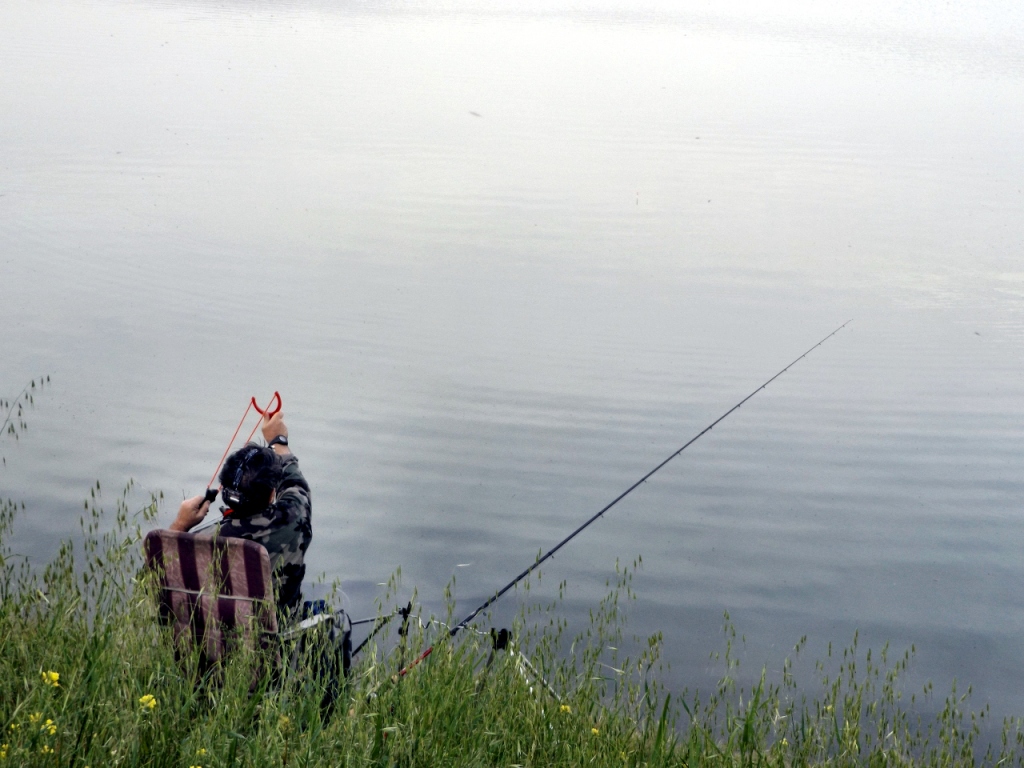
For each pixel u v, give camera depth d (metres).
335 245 13.62
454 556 6.38
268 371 9.17
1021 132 23.91
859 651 5.67
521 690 3.56
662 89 29.02
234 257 12.88
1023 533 7.08
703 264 13.48
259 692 3.02
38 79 25.50
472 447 7.89
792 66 34.72
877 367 10.11
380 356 9.72
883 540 6.94
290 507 3.46
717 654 5.40
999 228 15.59
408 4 50.16
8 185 15.98
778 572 6.41
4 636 3.16
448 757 2.96
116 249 12.95
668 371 9.73
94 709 2.70
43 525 6.15
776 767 3.44
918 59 37.34
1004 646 5.75
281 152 19.27
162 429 7.78
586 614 5.83
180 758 2.70
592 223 15.30
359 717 2.95
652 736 3.69
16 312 10.46
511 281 12.46
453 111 24.58
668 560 6.52
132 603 3.27
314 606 3.60
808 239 14.77
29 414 7.92
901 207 16.84
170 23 38.00
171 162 17.97
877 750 3.61
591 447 8.06
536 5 53.47
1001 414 9.02
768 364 10.05
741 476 7.74
